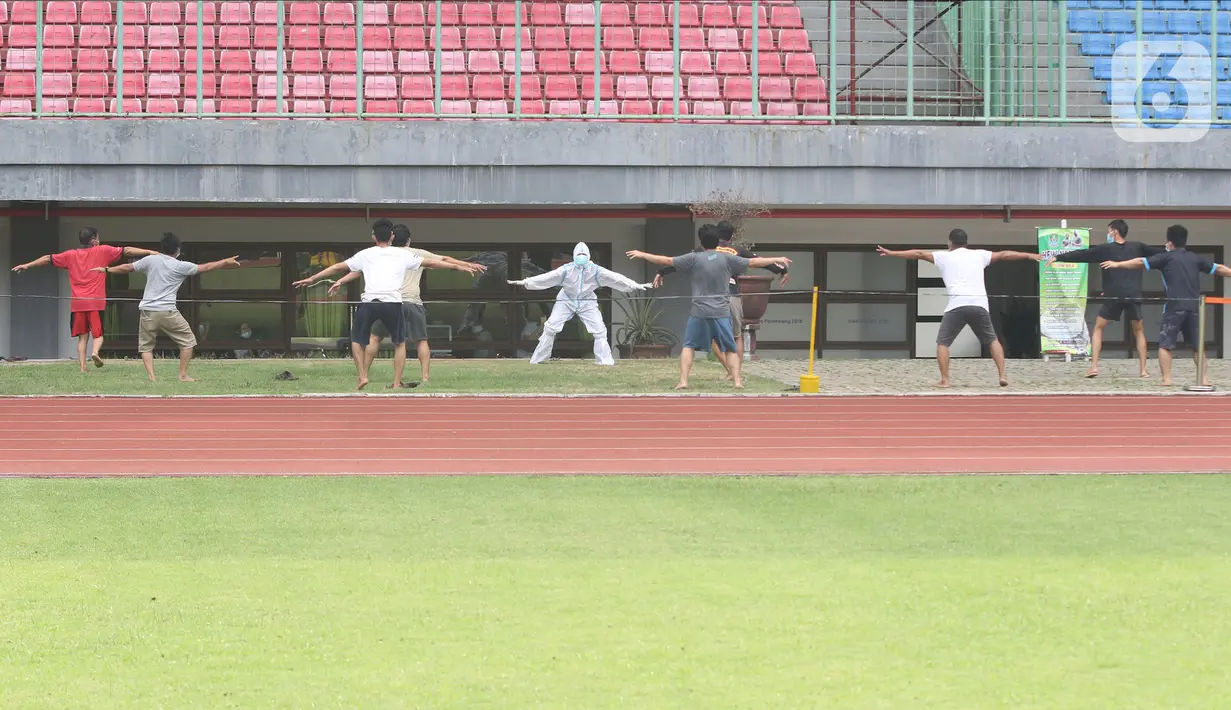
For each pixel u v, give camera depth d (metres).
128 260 43.62
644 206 42.66
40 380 32.03
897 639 10.39
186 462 21.02
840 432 24.50
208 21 46.44
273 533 14.96
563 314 38.06
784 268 30.86
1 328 43.19
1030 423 25.73
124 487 18.47
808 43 47.12
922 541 14.41
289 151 39.62
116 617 11.12
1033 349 45.53
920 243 45.41
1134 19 47.38
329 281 44.31
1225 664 9.71
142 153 39.31
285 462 21.03
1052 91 44.19
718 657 9.89
